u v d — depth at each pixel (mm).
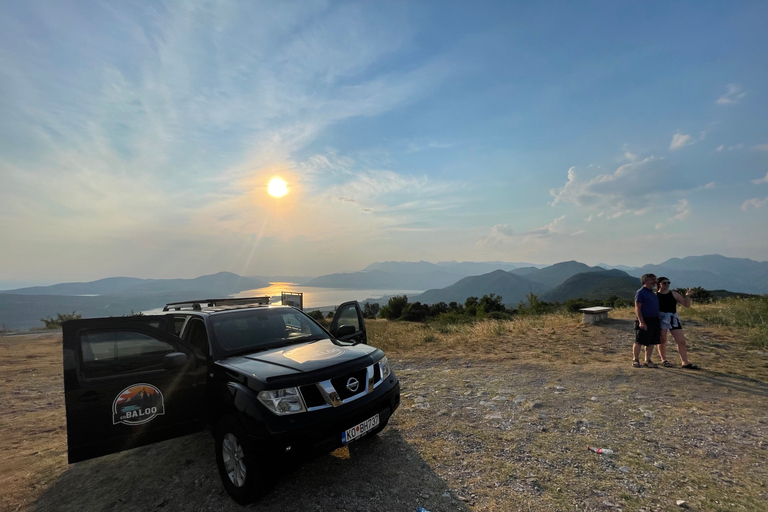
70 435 3324
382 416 3830
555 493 3141
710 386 5578
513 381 6691
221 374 3836
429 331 16281
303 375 3447
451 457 3924
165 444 5043
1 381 10406
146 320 4109
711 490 3039
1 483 4395
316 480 3645
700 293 17031
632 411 4828
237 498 3375
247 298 6660
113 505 3686
